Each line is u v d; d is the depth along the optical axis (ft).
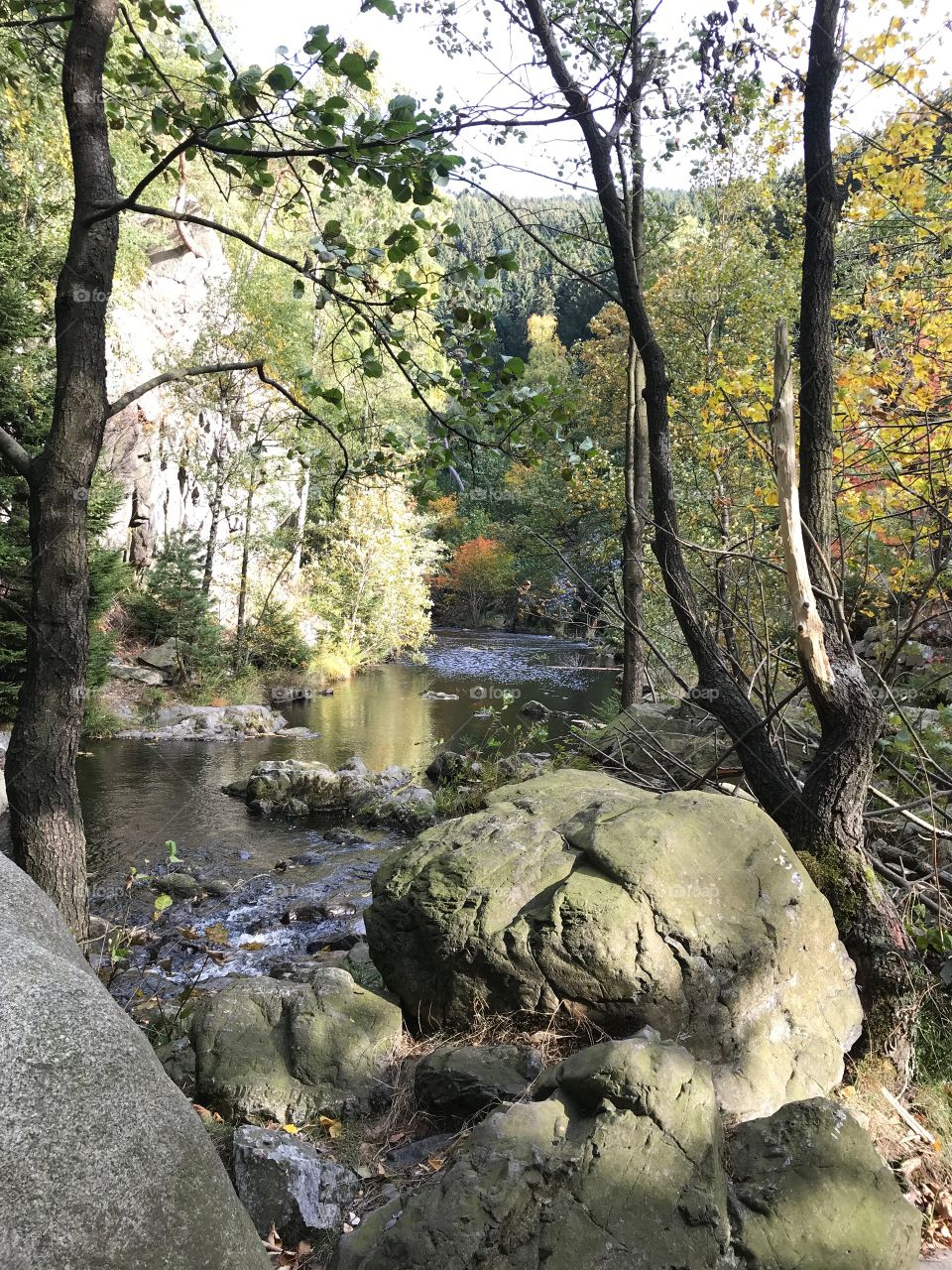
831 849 11.60
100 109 11.75
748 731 12.84
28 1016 3.73
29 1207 3.22
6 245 35.19
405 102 9.62
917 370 15.80
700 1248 6.51
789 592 11.39
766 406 16.51
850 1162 7.37
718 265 46.88
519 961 9.84
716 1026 9.49
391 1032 10.36
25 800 11.40
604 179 13.67
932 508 14.10
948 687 18.26
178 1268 3.46
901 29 14.60
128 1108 3.68
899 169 16.24
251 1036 10.23
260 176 11.16
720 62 13.57
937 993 11.30
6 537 34.65
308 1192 8.02
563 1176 6.79
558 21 15.14
